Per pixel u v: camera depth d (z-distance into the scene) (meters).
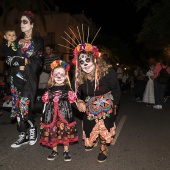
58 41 23.67
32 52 4.74
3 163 4.16
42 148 4.85
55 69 4.36
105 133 4.18
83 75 4.20
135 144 5.14
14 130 6.02
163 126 6.61
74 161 4.27
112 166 4.08
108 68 4.14
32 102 4.82
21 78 4.74
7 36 4.79
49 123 4.23
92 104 4.19
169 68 9.12
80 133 5.92
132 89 15.56
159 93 9.33
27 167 4.01
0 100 10.44
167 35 17.47
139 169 3.97
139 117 7.73
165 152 4.71
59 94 4.32
